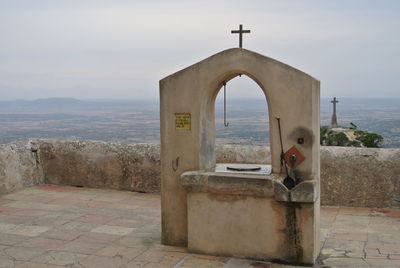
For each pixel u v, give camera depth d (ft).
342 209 23.59
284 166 16.11
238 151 26.16
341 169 23.97
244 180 15.83
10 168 27.43
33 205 24.48
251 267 15.46
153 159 27.48
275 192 15.43
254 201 16.01
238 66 16.25
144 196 26.99
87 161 28.91
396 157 23.34
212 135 18.20
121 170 28.25
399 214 22.43
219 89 17.94
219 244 16.60
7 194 26.91
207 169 17.70
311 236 15.40
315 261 15.89
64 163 29.45
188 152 17.35
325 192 24.27
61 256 16.46
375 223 20.98
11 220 21.40
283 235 15.72
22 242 18.04
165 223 17.93
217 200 16.48
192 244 16.93
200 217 16.75
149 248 17.52
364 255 16.49
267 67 15.85
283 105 15.78
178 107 17.33
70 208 23.94
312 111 15.49
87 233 19.44
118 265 15.60
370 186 23.63
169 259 16.26
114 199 26.17
